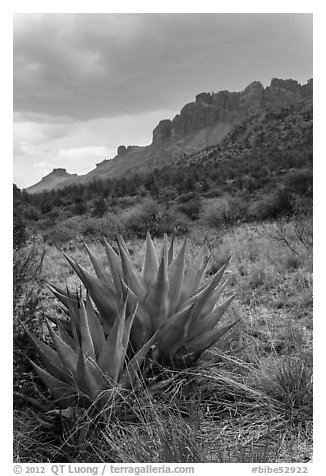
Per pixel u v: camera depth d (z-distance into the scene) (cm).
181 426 321
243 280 697
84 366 330
